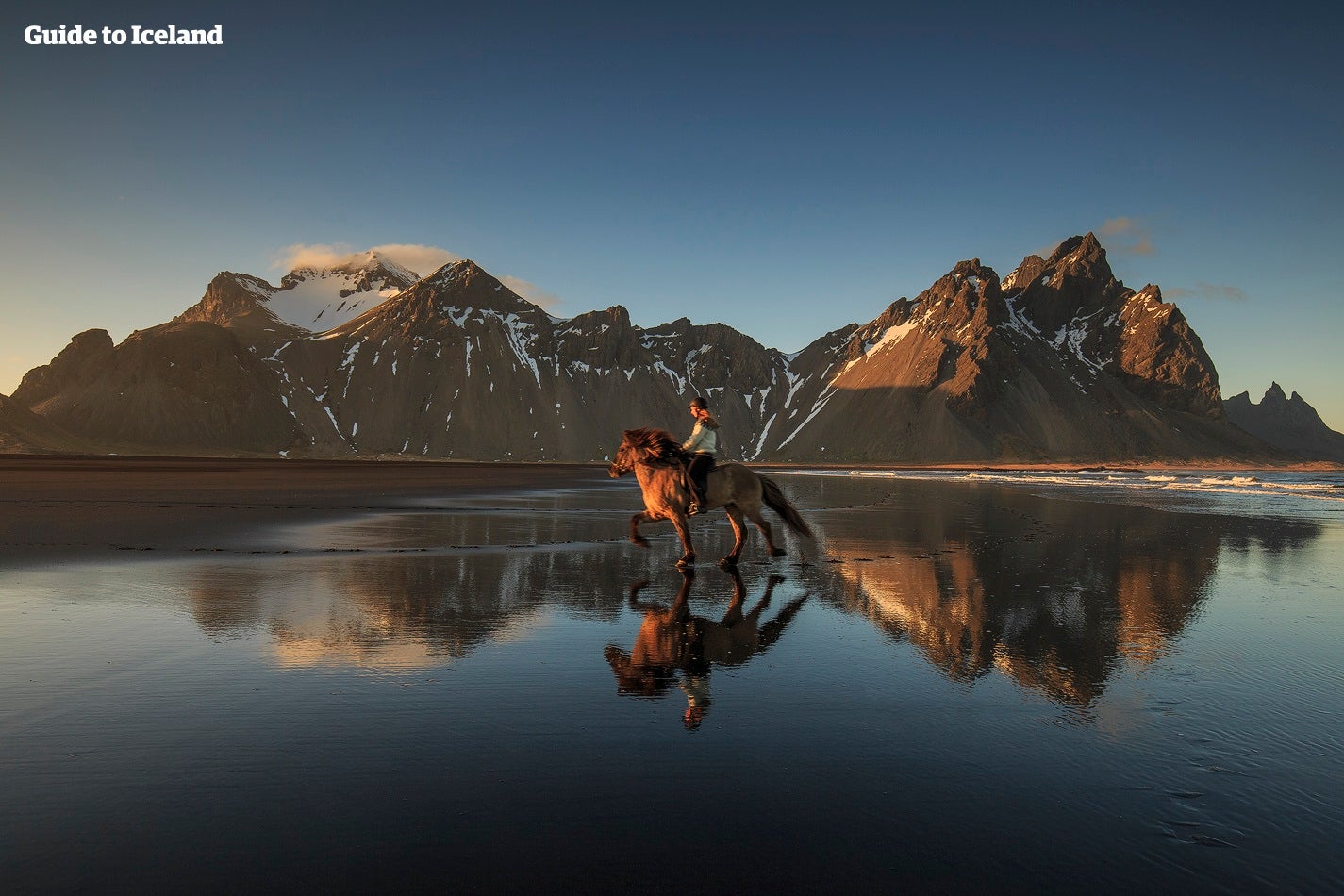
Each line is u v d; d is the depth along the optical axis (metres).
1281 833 3.32
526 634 7.04
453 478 54.72
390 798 3.55
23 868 2.88
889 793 3.68
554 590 9.39
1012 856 3.09
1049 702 5.13
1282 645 6.78
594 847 3.12
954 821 3.40
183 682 5.36
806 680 5.62
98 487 32.00
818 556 13.09
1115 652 6.52
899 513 24.02
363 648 6.41
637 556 13.00
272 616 7.62
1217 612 8.30
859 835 3.26
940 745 4.32
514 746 4.23
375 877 2.86
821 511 24.91
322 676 5.55
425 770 3.88
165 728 4.42
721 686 5.46
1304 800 3.65
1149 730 4.59
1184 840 3.24
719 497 11.77
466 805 3.49
